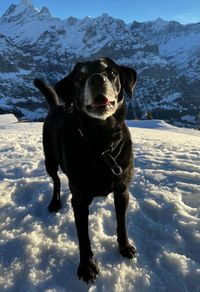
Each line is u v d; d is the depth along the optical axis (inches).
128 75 30.8
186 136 125.1
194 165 51.8
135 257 30.5
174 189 42.2
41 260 30.1
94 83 26.5
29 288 27.2
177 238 32.4
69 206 38.8
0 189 43.5
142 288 27.4
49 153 39.1
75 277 28.5
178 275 28.3
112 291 27.0
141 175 47.1
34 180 45.5
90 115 26.9
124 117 29.3
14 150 68.3
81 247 29.2
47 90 44.3
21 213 37.8
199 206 38.5
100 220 35.5
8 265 29.5
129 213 36.9
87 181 29.0
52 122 37.6
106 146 28.4
